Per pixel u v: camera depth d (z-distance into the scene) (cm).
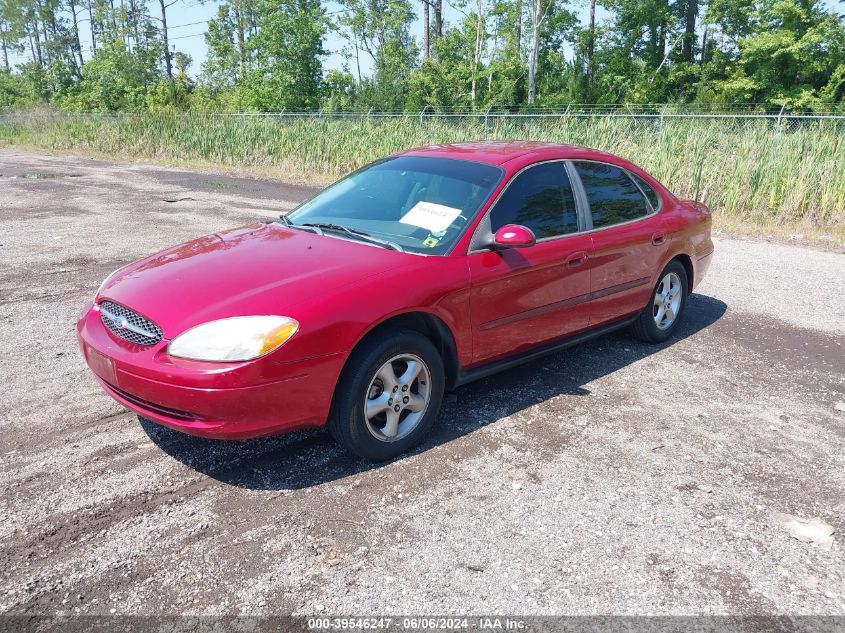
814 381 493
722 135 1244
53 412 399
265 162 1906
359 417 337
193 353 304
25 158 2248
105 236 912
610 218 480
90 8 8131
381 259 363
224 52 5862
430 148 488
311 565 278
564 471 356
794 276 795
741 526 315
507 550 291
